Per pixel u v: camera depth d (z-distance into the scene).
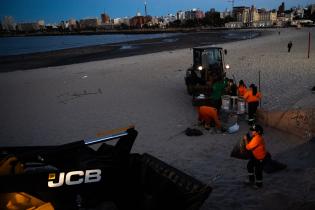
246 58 37.09
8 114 16.05
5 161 4.41
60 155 5.14
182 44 84.44
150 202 4.83
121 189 5.03
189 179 4.86
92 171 4.66
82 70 33.97
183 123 12.39
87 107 16.66
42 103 18.47
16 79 29.61
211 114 11.12
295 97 15.41
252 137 6.82
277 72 24.44
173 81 23.81
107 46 90.25
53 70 35.16
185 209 4.54
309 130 9.56
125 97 18.69
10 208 3.98
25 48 114.06
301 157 8.28
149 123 12.73
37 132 12.55
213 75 16.33
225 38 112.25
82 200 4.73
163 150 9.56
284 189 6.76
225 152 9.10
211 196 6.69
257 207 6.18
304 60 31.23
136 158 5.65
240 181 7.29
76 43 143.50
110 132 5.33
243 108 12.27
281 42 66.12
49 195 4.46
